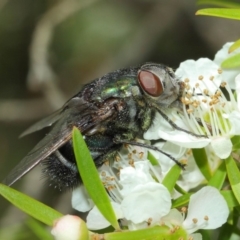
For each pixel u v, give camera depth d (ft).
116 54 0.75
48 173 0.55
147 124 0.54
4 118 0.73
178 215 0.50
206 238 0.52
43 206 0.49
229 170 0.50
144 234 0.49
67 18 0.76
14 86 0.80
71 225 0.48
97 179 0.49
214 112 0.51
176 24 0.74
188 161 0.52
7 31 0.79
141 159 0.52
